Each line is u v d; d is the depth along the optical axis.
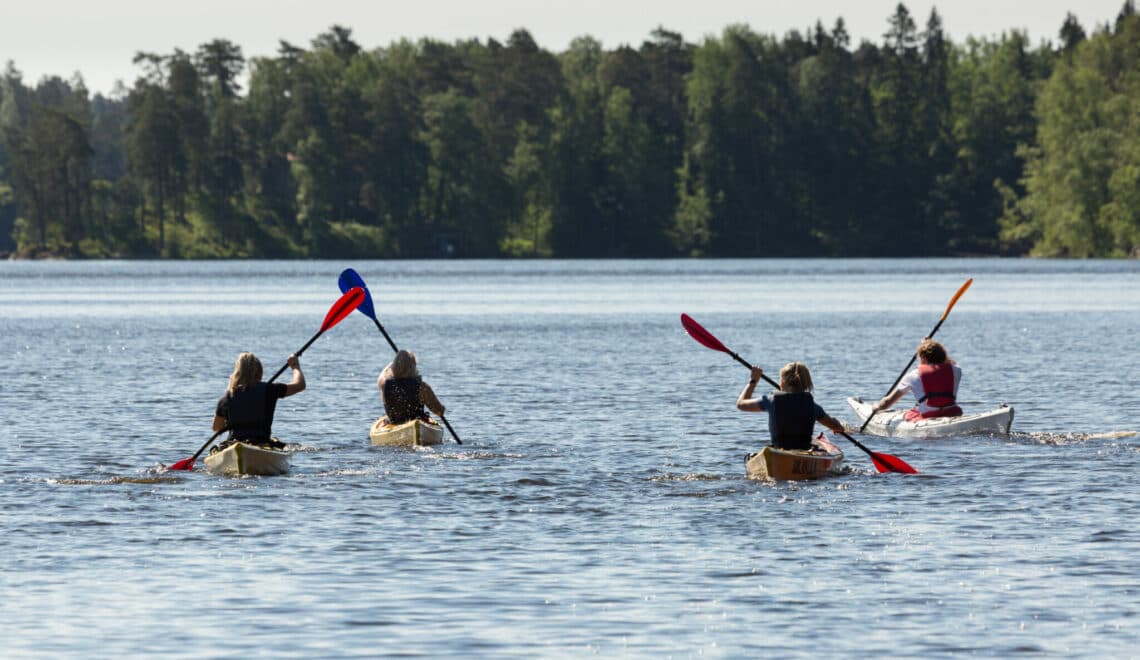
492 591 37.06
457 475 55.25
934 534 43.47
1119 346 121.81
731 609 35.38
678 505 48.75
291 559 40.50
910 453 60.41
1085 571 38.59
